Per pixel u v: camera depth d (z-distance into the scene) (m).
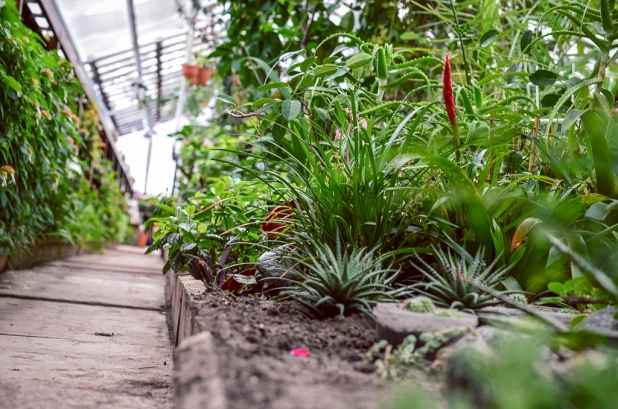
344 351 1.07
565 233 1.48
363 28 3.82
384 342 1.02
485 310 1.25
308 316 1.36
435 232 1.69
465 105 1.94
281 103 1.88
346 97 1.96
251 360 0.93
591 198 1.52
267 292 1.80
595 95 1.71
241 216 2.48
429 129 1.99
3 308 2.66
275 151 2.86
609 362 0.75
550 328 0.99
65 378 1.47
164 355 1.97
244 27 3.99
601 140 1.55
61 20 6.75
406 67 2.09
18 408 1.13
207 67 9.08
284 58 2.16
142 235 18.36
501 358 0.78
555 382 0.75
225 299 1.56
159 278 5.35
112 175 9.99
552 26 2.27
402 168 1.65
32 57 3.75
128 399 1.30
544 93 2.47
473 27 3.06
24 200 4.12
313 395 0.77
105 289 3.95
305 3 3.88
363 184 1.68
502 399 0.69
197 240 2.41
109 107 14.06
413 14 3.70
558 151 1.85
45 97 4.18
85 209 7.35
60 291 3.53
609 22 1.73
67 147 4.92
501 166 2.04
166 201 3.42
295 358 0.99
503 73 2.30
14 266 4.48
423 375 0.95
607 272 1.36
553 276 1.58
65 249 6.87
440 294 1.33
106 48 9.09
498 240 1.58
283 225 2.13
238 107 2.00
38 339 2.03
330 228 1.71
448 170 1.49
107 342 2.11
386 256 1.55
